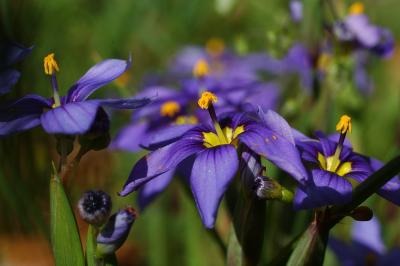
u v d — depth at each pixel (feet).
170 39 1.02
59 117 0.46
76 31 0.91
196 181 0.47
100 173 0.79
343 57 0.69
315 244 0.48
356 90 0.79
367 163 0.52
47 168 0.73
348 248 0.63
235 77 0.75
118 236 0.48
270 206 0.64
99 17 0.96
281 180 0.61
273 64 0.84
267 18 1.04
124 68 0.49
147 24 1.01
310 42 0.70
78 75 0.88
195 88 0.67
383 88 1.01
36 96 0.48
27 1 0.81
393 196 0.48
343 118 0.51
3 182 0.64
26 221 0.65
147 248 0.79
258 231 0.50
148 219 0.77
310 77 0.71
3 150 0.67
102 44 0.92
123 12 0.97
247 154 0.49
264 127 0.48
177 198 0.81
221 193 0.46
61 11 0.89
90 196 0.47
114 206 0.78
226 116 0.52
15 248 0.77
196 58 0.95
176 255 0.77
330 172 0.48
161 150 0.50
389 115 0.90
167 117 0.65
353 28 0.69
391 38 0.70
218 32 1.08
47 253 0.77
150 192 0.59
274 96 0.78
